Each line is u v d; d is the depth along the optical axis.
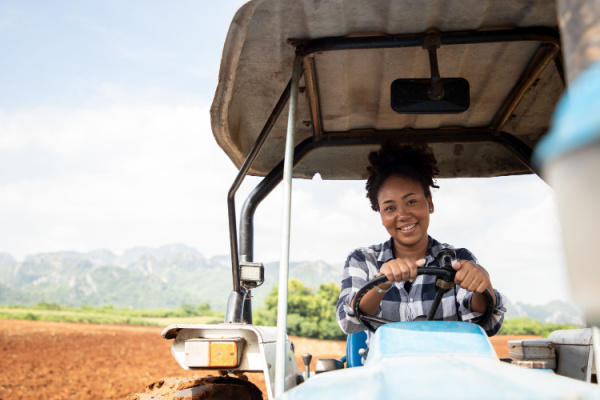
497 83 2.77
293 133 2.18
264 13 2.15
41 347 29.08
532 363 2.46
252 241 3.09
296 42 2.31
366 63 2.61
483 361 1.42
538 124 3.12
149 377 21.38
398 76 2.70
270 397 2.21
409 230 2.74
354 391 1.15
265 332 2.42
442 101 2.34
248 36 2.29
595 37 0.48
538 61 2.51
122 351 28.61
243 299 2.78
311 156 3.52
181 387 2.49
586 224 0.36
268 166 3.31
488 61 2.61
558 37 2.32
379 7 2.15
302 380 2.60
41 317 47.28
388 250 2.90
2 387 18.83
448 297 2.68
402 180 2.74
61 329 38.72
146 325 49.78
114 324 47.47
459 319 2.66
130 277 180.62
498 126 3.11
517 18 2.25
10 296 153.50
